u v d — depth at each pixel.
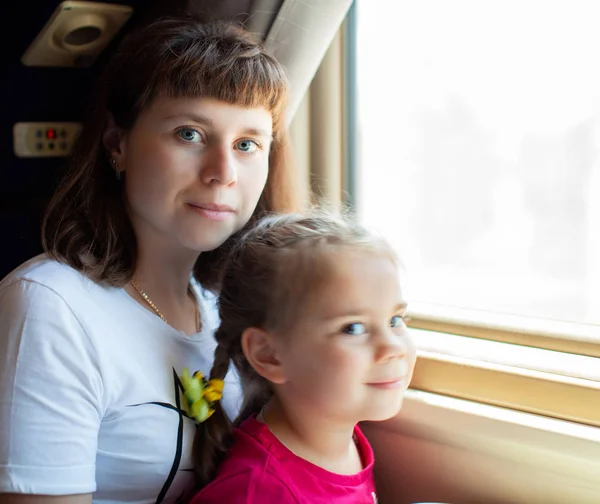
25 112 1.38
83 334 0.84
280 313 0.87
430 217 1.27
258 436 0.89
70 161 0.98
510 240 1.19
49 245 0.93
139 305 0.92
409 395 1.04
